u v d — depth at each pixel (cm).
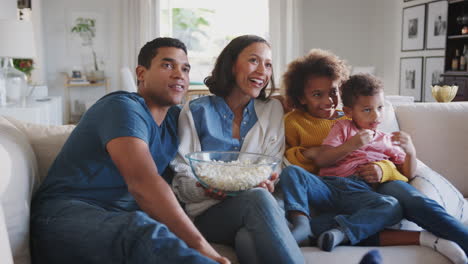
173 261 104
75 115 739
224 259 110
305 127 184
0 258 98
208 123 169
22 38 366
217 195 145
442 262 140
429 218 148
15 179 126
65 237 121
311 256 139
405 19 680
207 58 816
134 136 126
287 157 180
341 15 778
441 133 213
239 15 800
